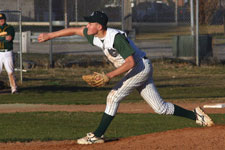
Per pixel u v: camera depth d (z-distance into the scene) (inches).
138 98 1449.3
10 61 1533.0
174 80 1899.6
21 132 884.0
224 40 3198.8
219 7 2780.5
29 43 2878.9
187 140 657.6
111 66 2289.6
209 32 2972.4
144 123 979.3
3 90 1653.5
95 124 981.8
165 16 3277.6
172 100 1369.3
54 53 2637.8
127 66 647.1
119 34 655.8
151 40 3080.7
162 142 657.0
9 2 3257.9
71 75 2043.6
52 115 1106.7
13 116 1096.2
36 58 2383.1
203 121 751.1
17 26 3046.3
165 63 2361.0
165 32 2883.9
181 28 2891.2
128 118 1048.2
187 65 2325.3
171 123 975.6
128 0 2561.5
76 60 2358.5
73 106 1286.9
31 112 1154.7
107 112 700.0
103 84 649.6
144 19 3262.8
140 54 683.4
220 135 672.4
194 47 2448.3
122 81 693.3
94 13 655.1
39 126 956.6
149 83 709.3
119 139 727.7
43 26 3410.4
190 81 1866.4
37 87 1708.9
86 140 698.8
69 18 2800.2
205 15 2706.7
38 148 696.4
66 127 943.0
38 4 3811.5
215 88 1658.5
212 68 2249.0
